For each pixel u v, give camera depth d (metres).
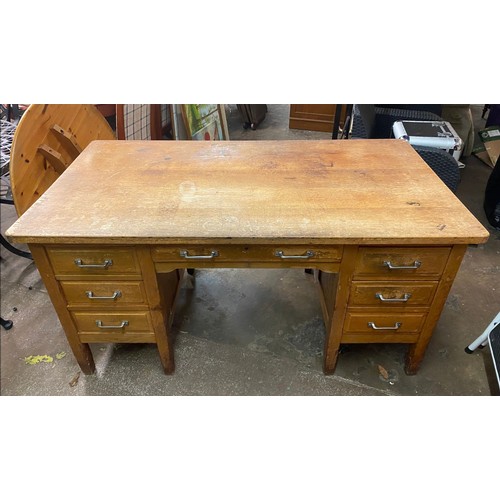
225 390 1.79
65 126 2.25
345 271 1.44
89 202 1.48
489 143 3.50
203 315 2.17
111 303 1.55
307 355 1.94
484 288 2.28
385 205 1.45
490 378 1.82
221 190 1.55
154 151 1.87
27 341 2.04
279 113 5.09
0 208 3.15
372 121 2.74
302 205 1.45
